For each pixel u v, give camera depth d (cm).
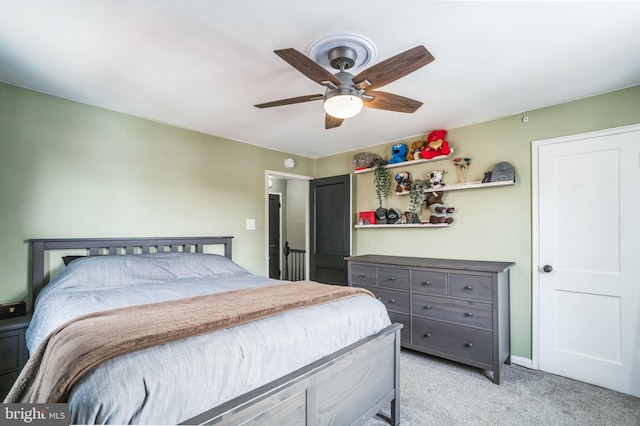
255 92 242
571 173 256
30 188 236
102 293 204
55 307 179
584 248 249
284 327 142
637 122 229
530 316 274
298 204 627
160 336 115
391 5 145
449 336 271
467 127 316
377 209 388
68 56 191
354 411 164
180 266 272
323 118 299
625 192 233
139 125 294
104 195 271
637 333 226
